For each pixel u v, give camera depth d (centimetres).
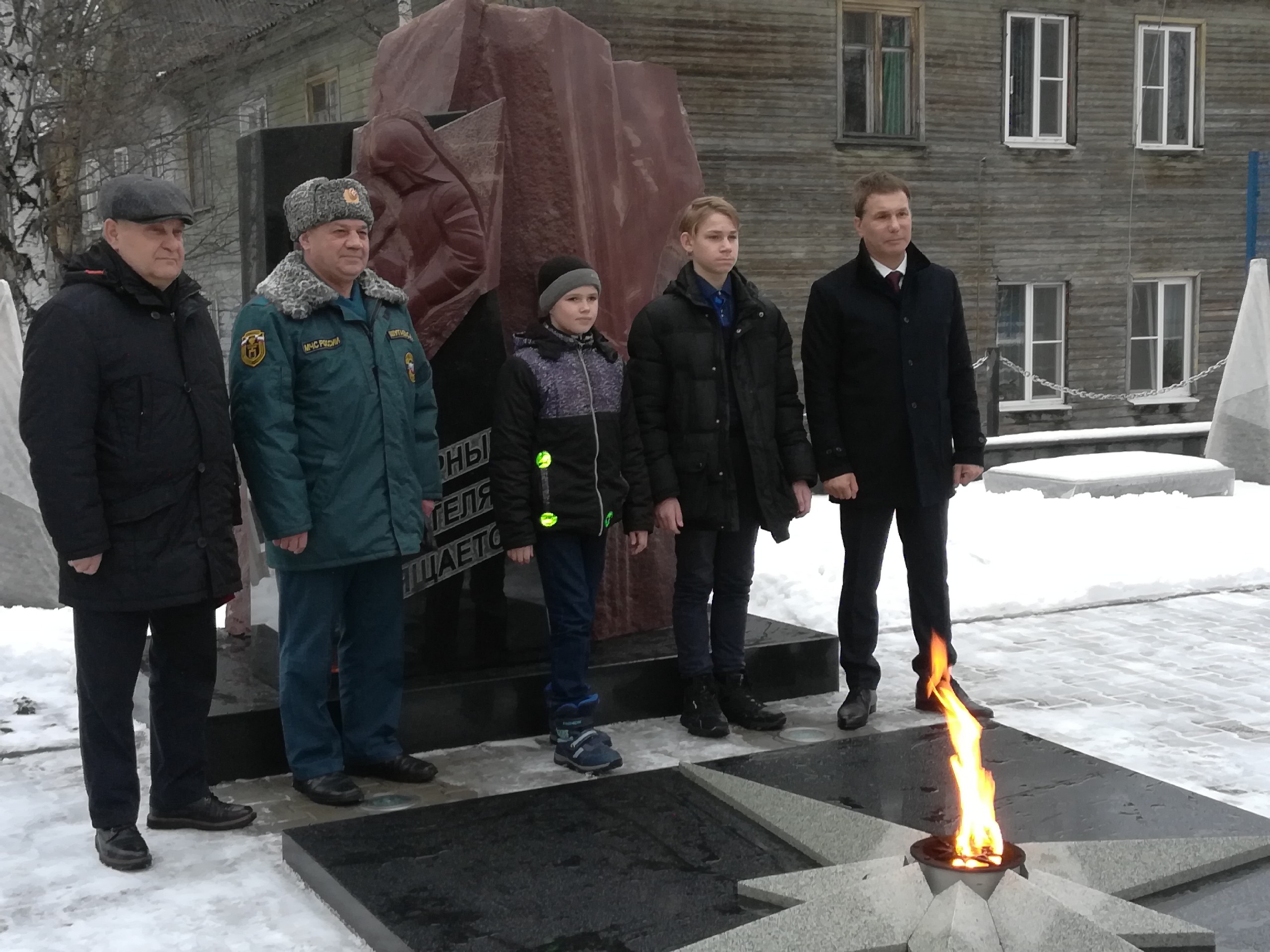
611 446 453
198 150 1872
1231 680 557
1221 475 1098
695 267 484
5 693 549
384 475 418
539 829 382
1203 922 319
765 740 482
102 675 367
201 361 369
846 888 321
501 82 522
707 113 1480
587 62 542
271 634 481
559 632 454
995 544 830
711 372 475
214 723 442
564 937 313
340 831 379
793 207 1533
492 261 495
